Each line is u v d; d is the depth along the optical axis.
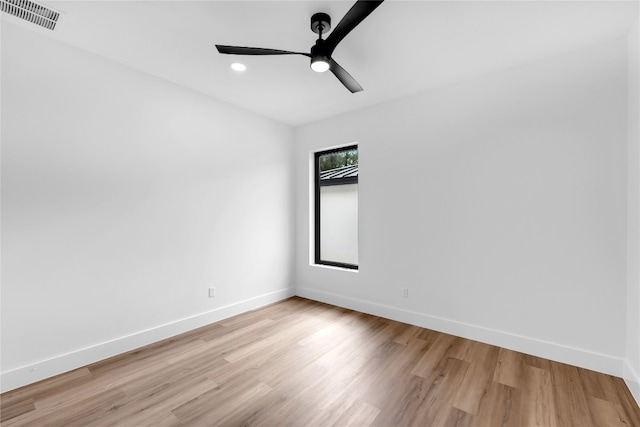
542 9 1.74
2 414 1.65
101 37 2.04
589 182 2.12
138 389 1.89
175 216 2.75
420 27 1.92
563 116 2.22
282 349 2.44
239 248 3.32
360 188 3.37
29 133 1.95
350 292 3.48
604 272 2.07
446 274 2.77
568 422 1.59
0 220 1.85
